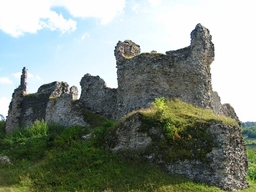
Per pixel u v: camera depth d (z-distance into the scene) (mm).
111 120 22234
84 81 28344
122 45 24312
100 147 18484
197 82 22031
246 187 16781
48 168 17156
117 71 23703
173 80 21922
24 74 31359
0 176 17406
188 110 19422
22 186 15578
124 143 17641
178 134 16609
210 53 23344
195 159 15734
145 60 22234
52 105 27594
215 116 18906
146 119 17594
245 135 89688
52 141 22281
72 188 14930
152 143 16812
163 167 15922
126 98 22516
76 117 25922
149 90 21719
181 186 14398
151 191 13977
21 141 24078
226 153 16031
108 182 14969
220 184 15273
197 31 22516
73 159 17469
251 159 33938
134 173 15500
